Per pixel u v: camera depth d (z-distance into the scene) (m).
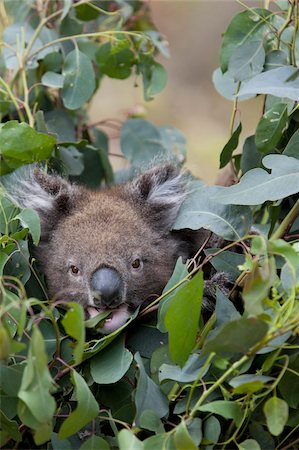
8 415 7.30
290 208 9.07
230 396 7.02
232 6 25.94
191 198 9.27
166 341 8.59
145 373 7.53
